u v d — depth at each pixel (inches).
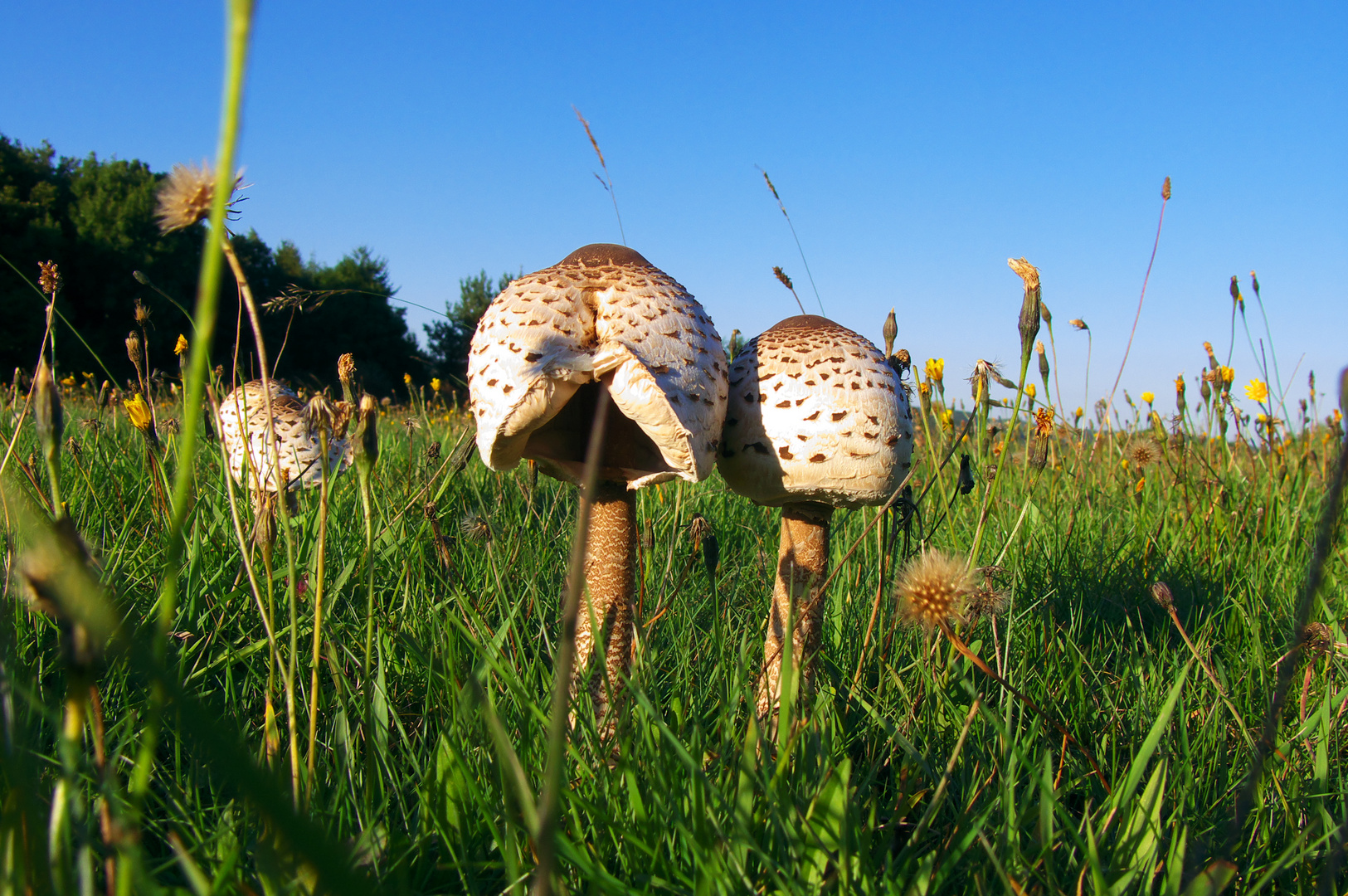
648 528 19.5
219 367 11.2
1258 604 19.3
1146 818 11.1
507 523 20.6
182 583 15.7
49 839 7.1
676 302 13.9
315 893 8.3
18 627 12.7
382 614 15.3
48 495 17.3
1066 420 28.2
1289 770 12.9
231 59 3.9
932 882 10.7
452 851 10.4
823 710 13.1
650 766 11.3
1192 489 27.7
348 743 11.8
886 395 14.7
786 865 10.3
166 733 12.4
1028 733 13.6
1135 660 17.3
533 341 13.4
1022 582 20.2
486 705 9.9
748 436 14.8
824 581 15.4
